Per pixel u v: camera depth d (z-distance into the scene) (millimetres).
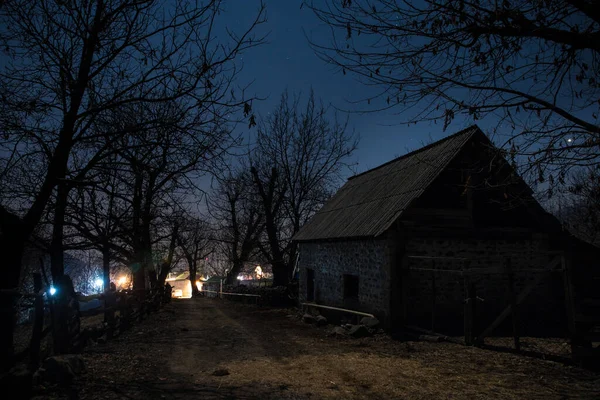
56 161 6699
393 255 13008
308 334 13125
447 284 13375
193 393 6273
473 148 13930
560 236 14008
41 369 6371
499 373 7617
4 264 6148
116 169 7020
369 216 15125
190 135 6867
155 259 25484
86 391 6121
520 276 13820
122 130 6703
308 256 20328
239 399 6027
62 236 9484
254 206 32125
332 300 17219
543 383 6930
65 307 8188
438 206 13609
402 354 9547
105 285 15766
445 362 8586
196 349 10023
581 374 7430
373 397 6250
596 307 8344
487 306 13492
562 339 11195
